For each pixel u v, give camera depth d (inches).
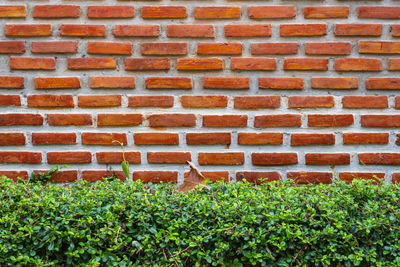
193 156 91.0
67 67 90.5
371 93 89.7
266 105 90.4
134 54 90.9
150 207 68.1
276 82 90.2
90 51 90.4
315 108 90.1
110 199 72.0
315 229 67.1
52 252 65.6
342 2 89.5
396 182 84.5
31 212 67.7
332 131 90.0
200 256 64.7
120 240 64.7
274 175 90.4
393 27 89.1
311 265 66.5
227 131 90.8
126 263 65.5
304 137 90.0
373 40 89.5
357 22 89.5
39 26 90.0
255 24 90.1
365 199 72.2
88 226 66.1
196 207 68.5
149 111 91.2
